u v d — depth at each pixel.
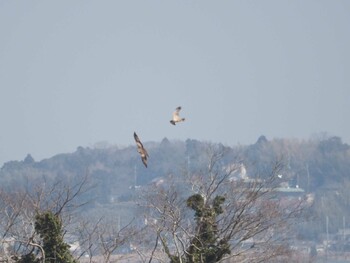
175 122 37.97
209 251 52.31
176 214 57.34
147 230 59.44
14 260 47.88
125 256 55.22
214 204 53.56
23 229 49.81
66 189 73.94
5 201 56.72
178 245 54.38
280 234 75.56
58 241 47.50
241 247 57.00
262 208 57.25
